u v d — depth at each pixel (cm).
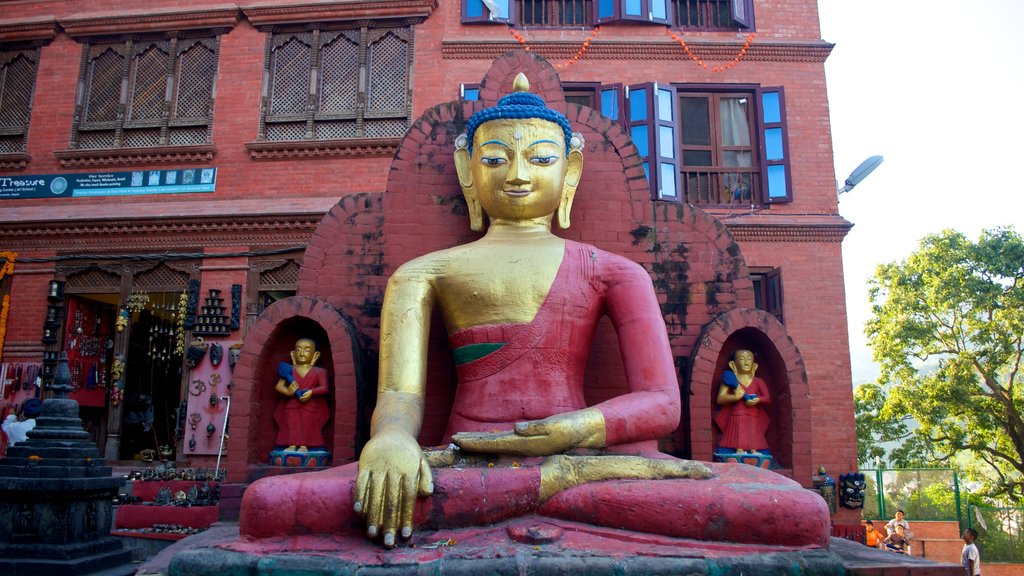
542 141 568
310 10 1605
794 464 609
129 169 1577
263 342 623
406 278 524
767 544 378
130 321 1503
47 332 1457
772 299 1532
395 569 349
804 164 1608
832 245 1561
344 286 657
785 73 1650
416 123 683
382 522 375
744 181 1623
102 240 1519
